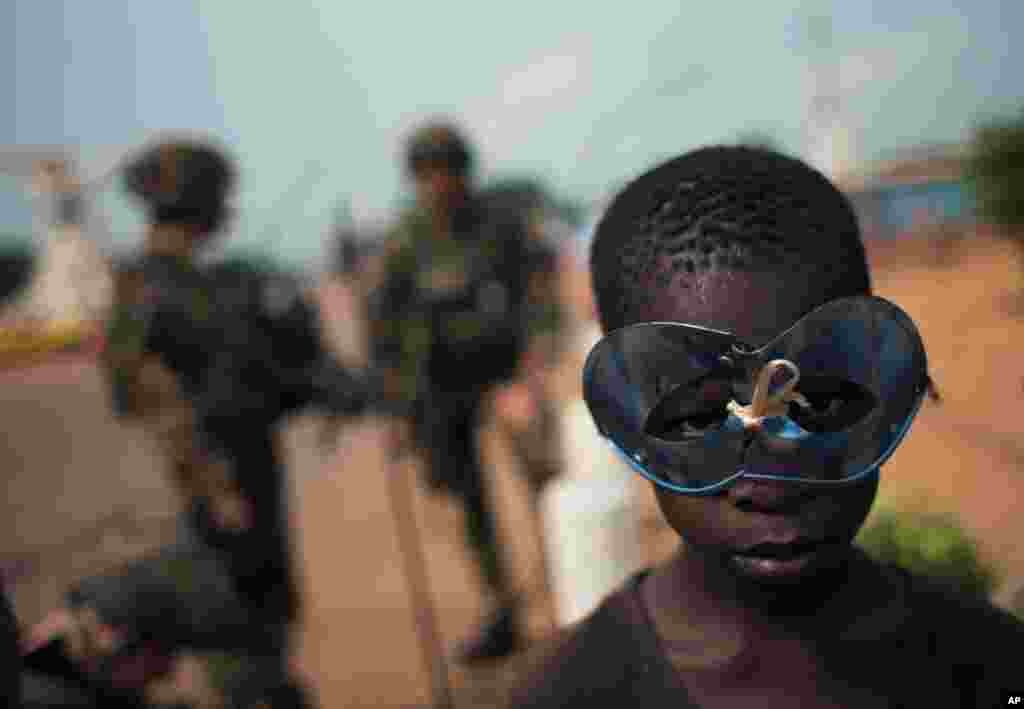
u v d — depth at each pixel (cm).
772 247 78
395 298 320
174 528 282
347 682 308
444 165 313
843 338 77
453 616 348
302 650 332
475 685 298
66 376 962
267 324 296
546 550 297
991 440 277
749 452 79
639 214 84
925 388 83
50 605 335
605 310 90
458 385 316
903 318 79
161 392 279
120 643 190
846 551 90
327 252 385
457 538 413
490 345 310
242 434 283
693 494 84
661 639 95
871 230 670
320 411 333
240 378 282
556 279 315
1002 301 500
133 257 289
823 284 80
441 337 312
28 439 701
